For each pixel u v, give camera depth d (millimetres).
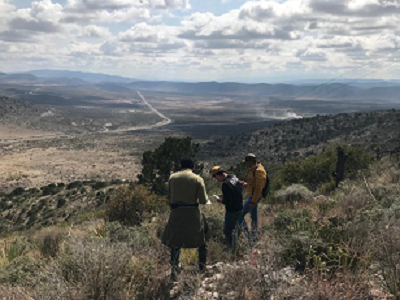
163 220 7328
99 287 3369
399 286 3021
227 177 5758
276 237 4660
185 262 4887
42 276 3758
